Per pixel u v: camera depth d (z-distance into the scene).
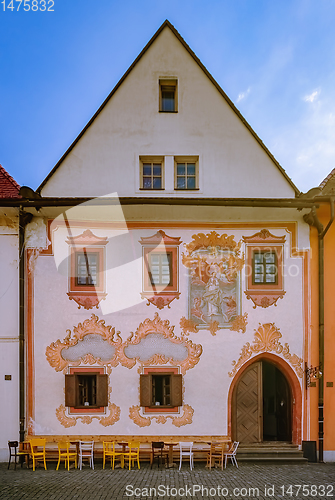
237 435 9.05
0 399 8.75
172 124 9.29
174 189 9.20
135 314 8.98
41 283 9.02
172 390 8.73
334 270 9.33
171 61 9.38
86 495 6.25
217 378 8.87
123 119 9.27
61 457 8.51
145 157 9.27
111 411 8.72
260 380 9.20
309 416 8.91
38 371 8.81
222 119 9.34
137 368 8.84
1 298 9.02
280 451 8.66
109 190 9.09
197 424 8.72
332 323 9.22
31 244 9.08
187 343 8.93
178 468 8.03
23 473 7.62
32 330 8.90
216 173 9.22
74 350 8.87
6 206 8.60
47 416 8.70
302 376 9.00
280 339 9.04
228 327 9.02
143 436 8.65
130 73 9.36
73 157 9.14
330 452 8.79
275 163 9.22
